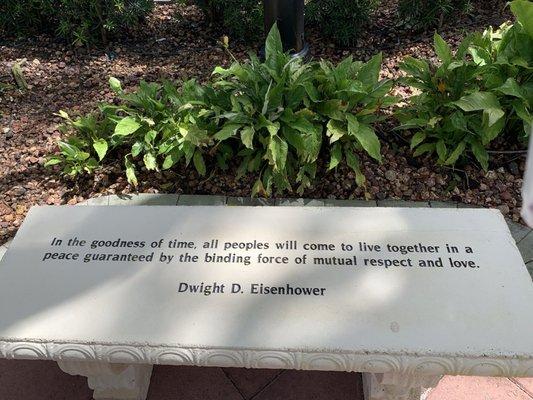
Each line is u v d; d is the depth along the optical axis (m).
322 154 1.60
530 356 0.80
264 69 1.56
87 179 1.60
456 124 1.45
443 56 1.56
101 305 0.89
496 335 0.83
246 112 1.49
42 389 1.12
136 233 1.02
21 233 1.03
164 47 2.18
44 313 0.89
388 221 1.02
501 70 1.52
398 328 0.84
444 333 0.83
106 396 1.08
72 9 2.11
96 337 0.85
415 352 0.81
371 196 1.52
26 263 0.97
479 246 0.96
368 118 1.53
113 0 2.06
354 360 0.82
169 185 1.58
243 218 1.04
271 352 0.83
